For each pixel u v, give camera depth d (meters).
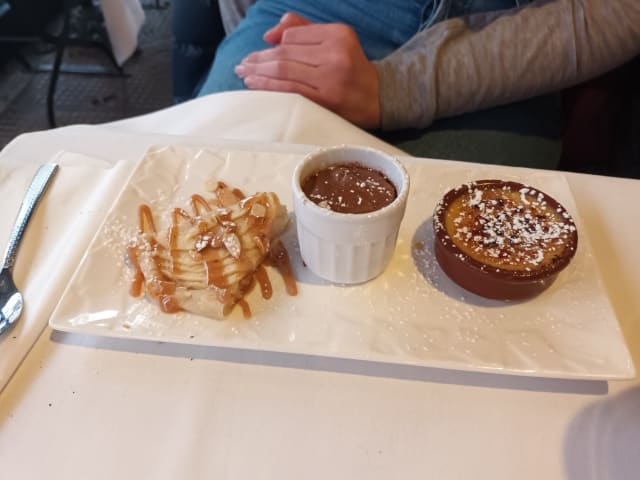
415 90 0.50
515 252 0.27
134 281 0.28
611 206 0.34
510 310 0.27
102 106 1.03
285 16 0.54
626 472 0.22
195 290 0.27
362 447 0.23
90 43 1.04
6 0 0.98
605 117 0.58
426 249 0.31
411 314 0.27
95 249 0.29
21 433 0.23
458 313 0.27
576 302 0.27
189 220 0.29
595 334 0.26
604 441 0.23
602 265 0.30
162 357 0.26
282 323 0.27
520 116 0.56
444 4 0.52
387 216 0.26
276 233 0.31
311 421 0.24
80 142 0.38
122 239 0.30
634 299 0.29
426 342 0.26
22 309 0.27
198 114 0.43
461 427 0.24
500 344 0.26
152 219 0.31
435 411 0.24
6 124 0.97
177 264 0.27
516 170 0.36
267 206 0.30
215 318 0.26
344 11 0.59
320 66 0.49
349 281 0.29
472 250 0.27
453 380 0.25
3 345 0.25
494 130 0.54
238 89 0.54
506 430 0.23
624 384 0.25
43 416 0.23
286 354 0.26
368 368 0.26
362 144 0.40
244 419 0.24
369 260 0.27
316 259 0.28
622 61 0.52
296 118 0.41
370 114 0.50
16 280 0.28
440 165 0.36
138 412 0.24
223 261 0.27
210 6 0.77
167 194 0.33
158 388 0.25
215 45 0.82
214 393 0.24
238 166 0.35
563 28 0.49
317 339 0.26
